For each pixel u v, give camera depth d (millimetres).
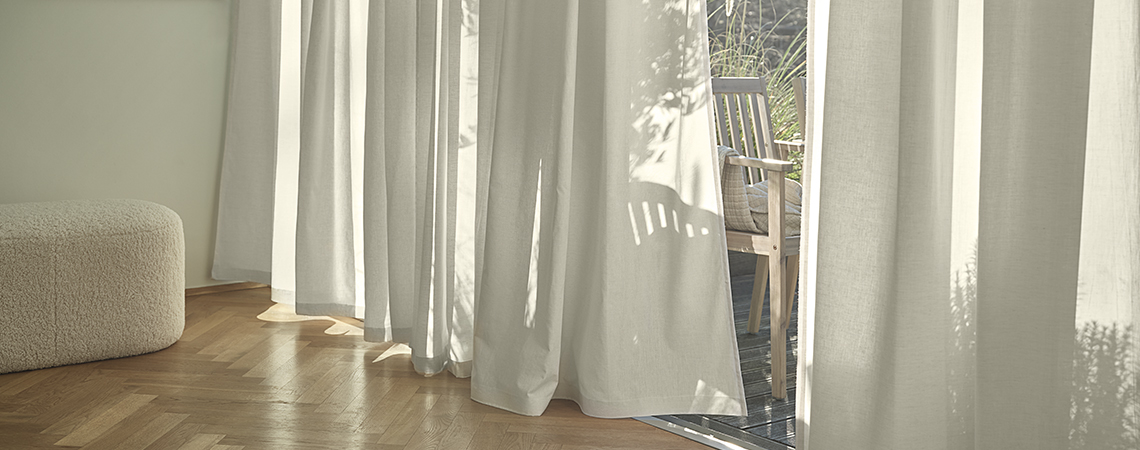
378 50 2551
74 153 2963
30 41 2840
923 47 1479
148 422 2041
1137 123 1381
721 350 2062
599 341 2070
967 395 1606
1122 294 1412
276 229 3090
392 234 2533
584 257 2139
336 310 2941
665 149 2029
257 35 3148
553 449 1919
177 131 3168
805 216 1759
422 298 2381
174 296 2645
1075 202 1413
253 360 2529
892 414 1548
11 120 2834
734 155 2240
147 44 3064
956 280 1590
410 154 2506
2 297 2311
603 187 2018
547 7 2064
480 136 2230
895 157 1568
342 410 2141
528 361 2129
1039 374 1474
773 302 2234
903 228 1514
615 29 1982
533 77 2104
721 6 4012
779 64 3926
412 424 2057
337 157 2887
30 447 1884
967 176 1579
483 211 2258
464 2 2285
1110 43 1396
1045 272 1452
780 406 2221
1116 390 1423
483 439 1971
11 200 2861
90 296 2441
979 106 1567
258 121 3189
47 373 2371
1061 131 1415
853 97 1588
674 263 2062
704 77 1976
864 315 1614
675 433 2027
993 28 1453
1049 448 1480
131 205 2631
